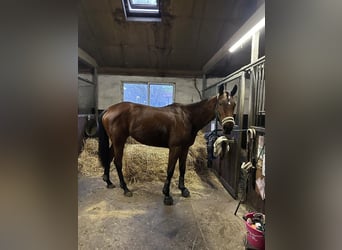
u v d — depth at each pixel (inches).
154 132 116.3
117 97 219.8
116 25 138.5
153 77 220.8
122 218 95.7
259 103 98.8
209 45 158.6
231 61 180.1
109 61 200.2
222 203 112.7
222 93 109.7
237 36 118.3
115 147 121.5
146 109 119.3
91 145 176.2
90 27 140.7
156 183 139.3
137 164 146.9
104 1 117.8
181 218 96.8
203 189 131.9
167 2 117.3
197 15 125.0
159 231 86.5
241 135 114.9
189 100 222.8
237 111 125.3
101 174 152.5
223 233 85.9
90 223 91.1
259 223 73.8
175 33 146.8
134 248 75.9
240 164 115.8
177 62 198.1
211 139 137.4
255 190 98.0
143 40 157.9
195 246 77.8
